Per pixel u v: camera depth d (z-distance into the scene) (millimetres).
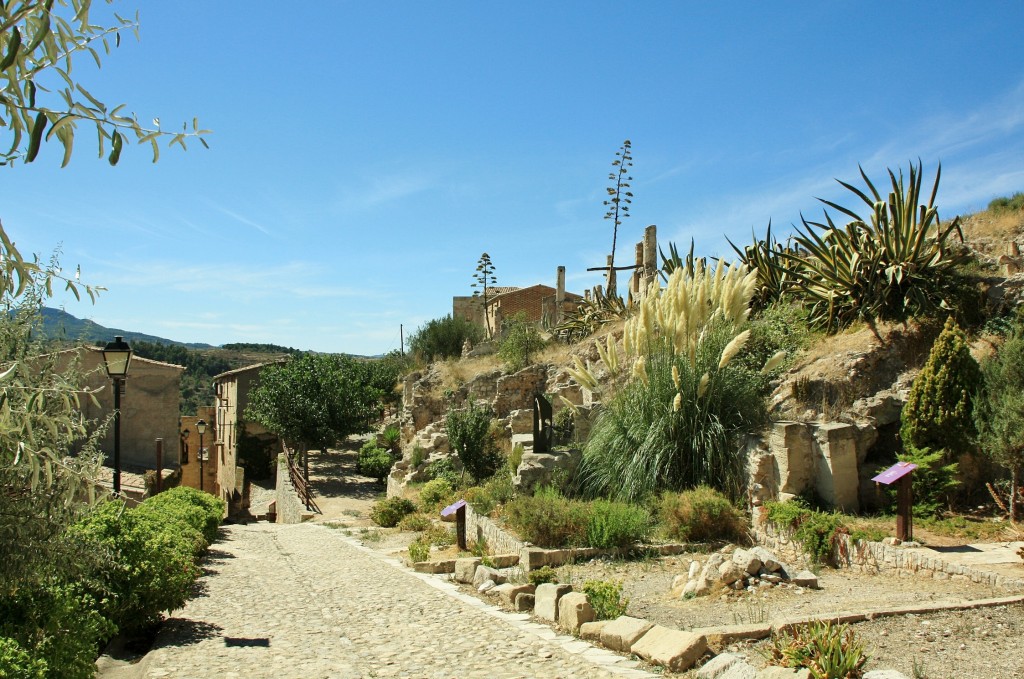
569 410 16906
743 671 5254
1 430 3555
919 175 13836
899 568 8953
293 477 26703
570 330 27375
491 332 41844
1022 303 12672
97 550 5395
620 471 13469
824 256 15047
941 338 10984
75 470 4633
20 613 5082
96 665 5980
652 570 10250
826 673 5078
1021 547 8547
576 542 11273
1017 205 17125
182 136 3160
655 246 26406
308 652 6688
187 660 6359
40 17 2748
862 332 14102
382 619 8188
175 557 7953
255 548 15578
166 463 31594
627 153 31328
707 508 11633
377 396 34156
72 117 2939
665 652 5938
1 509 4312
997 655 5898
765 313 16453
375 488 28000
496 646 6723
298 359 35031
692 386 13234
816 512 10555
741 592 8461
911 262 13969
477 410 20047
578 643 6773
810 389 13289
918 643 6211
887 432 12289
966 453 10867
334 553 14234
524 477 14273
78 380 5129
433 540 14836
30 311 4805
